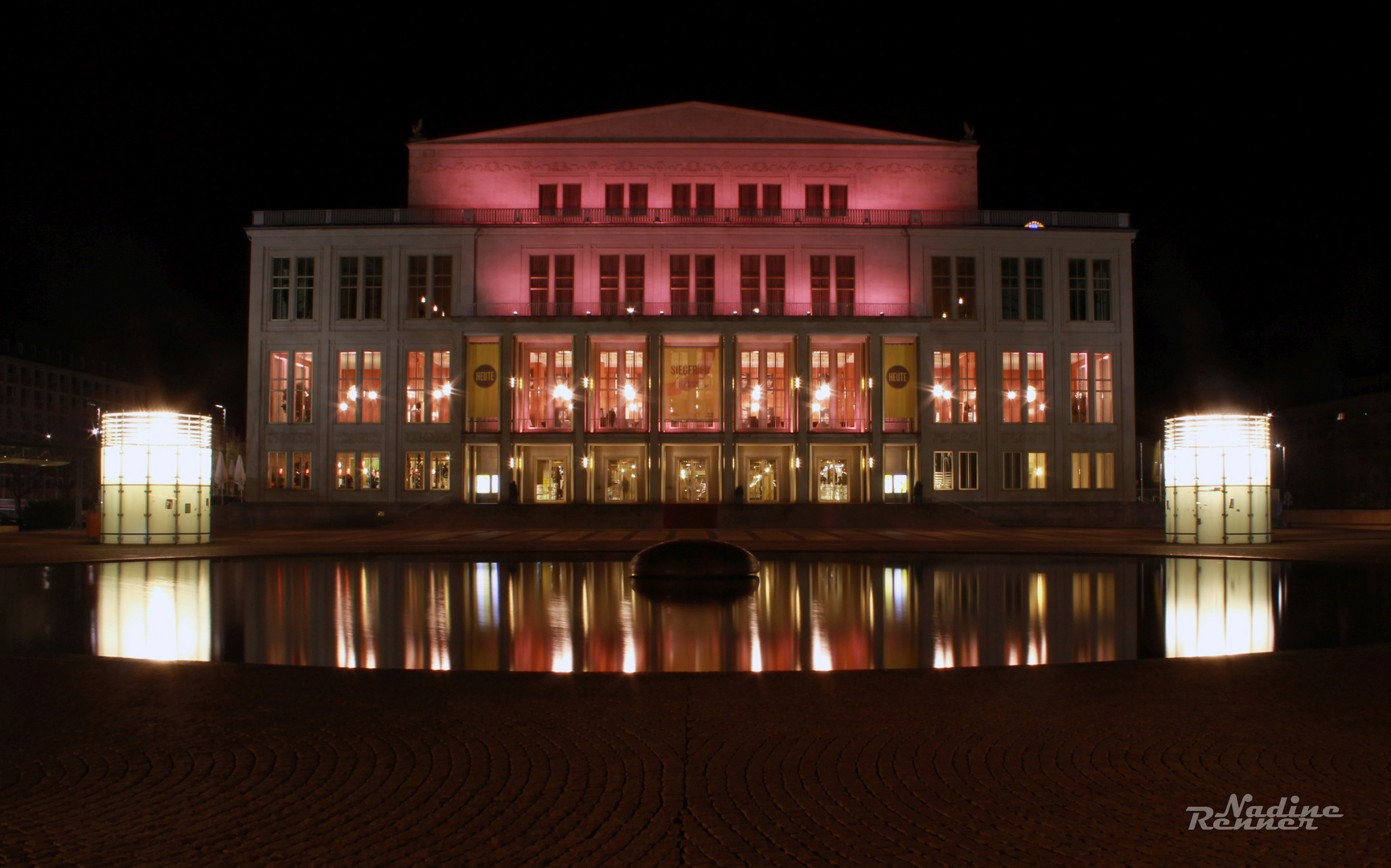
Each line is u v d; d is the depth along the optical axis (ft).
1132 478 200.64
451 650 41.01
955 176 207.51
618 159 205.87
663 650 41.01
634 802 19.79
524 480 203.00
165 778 21.34
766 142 205.77
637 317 190.49
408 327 199.21
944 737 24.47
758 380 203.92
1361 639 43.96
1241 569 81.15
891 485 199.41
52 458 234.17
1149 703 27.99
